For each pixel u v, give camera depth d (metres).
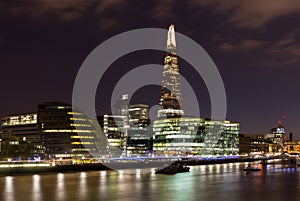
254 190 112.12
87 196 97.31
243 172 193.50
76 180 140.38
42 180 139.75
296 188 117.75
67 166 192.12
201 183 132.25
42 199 92.44
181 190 110.88
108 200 91.12
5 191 106.81
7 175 165.00
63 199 92.44
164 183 131.12
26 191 106.81
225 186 122.75
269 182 137.12
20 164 178.88
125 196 97.62
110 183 129.88
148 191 107.88
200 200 91.75
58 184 125.38
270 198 96.50
